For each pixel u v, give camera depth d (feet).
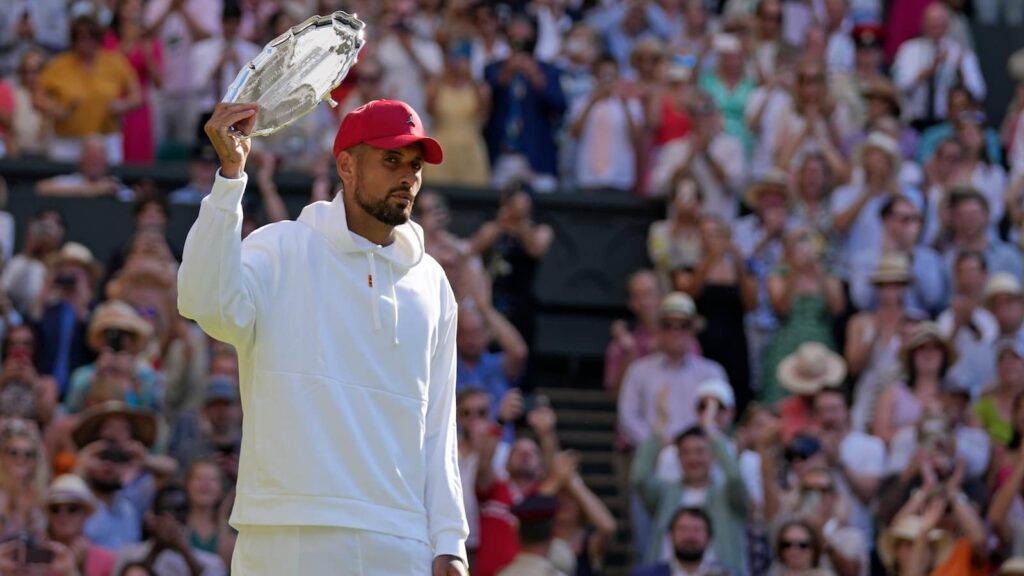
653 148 130.52
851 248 120.37
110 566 80.59
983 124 142.31
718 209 125.39
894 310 109.40
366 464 39.75
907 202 118.52
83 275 105.09
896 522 87.40
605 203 128.57
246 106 38.58
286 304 39.91
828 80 136.67
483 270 110.93
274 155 125.18
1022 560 83.61
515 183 112.78
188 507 82.69
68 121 127.75
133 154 131.23
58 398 100.99
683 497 90.02
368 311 40.32
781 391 108.99
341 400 39.75
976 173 131.34
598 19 149.69
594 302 127.65
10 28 138.62
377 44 132.98
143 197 113.50
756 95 131.54
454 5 137.28
